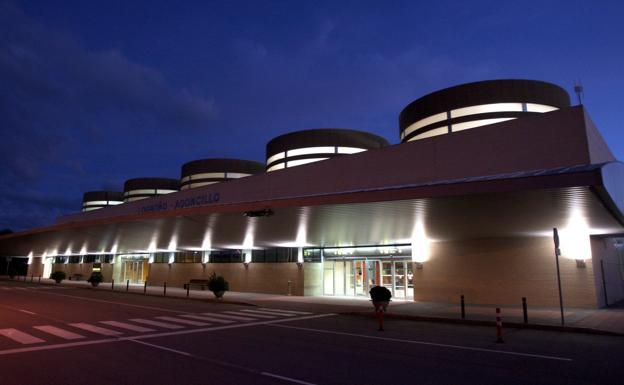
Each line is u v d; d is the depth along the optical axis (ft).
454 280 79.05
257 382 25.46
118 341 39.96
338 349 36.14
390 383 25.27
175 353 34.24
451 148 72.43
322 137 193.06
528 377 26.63
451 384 25.07
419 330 48.34
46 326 49.96
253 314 64.59
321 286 104.17
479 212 54.19
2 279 208.13
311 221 71.61
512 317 56.03
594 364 30.32
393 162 80.33
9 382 25.53
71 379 26.13
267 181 104.73
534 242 71.67
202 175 257.14
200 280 129.49
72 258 214.07
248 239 99.45
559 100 160.45
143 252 162.71
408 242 88.22
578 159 58.23
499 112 154.40
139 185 316.40
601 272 71.46
